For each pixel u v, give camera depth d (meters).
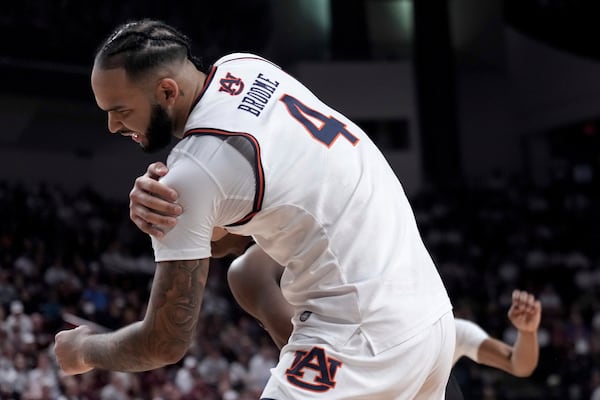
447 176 22.06
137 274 15.73
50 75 16.86
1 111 17.80
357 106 22.42
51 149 19.83
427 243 20.09
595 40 22.28
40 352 10.42
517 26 24.05
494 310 16.48
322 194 2.26
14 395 9.85
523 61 24.12
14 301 12.05
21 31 16.22
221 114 2.26
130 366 2.33
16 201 16.81
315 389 2.18
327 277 2.26
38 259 14.29
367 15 24.30
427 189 21.73
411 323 2.25
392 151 22.52
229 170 2.19
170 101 2.28
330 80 22.41
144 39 2.25
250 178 2.20
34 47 16.42
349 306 2.22
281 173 2.22
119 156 20.52
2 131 18.56
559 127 23.50
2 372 9.91
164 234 2.20
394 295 2.25
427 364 2.29
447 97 22.31
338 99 22.41
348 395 2.18
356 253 2.25
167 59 2.26
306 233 2.26
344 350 2.20
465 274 18.80
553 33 23.27
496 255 19.55
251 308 3.10
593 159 23.34
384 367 2.21
